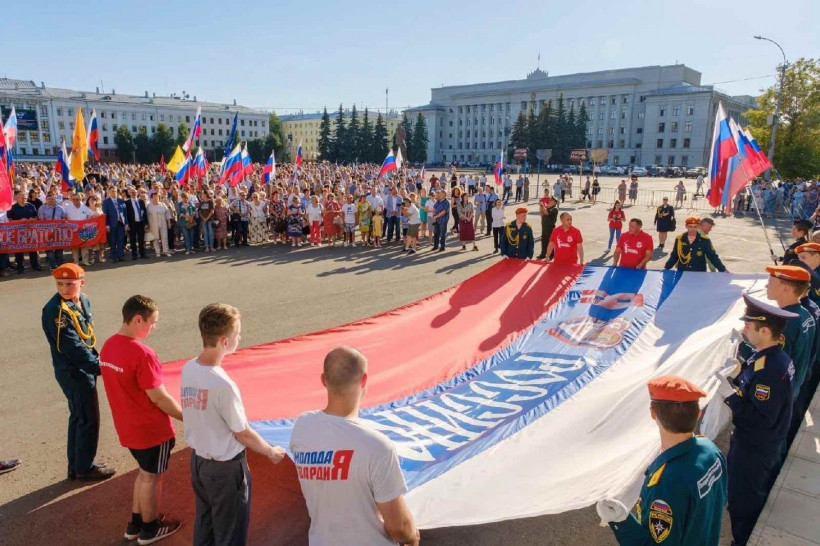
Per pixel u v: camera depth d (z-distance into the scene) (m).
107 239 15.20
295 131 176.88
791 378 3.73
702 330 6.01
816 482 4.41
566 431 4.26
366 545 2.38
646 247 8.91
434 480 3.62
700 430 4.50
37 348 8.23
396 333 6.95
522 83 130.00
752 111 34.34
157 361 3.87
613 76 118.88
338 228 18.25
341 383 2.43
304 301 11.06
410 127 113.19
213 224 16.66
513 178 64.56
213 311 3.29
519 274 8.70
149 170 37.94
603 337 6.43
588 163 92.12
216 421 3.26
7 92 110.50
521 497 3.44
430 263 15.03
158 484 4.05
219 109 142.00
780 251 16.73
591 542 4.11
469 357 6.18
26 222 13.09
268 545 3.95
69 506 4.51
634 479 3.58
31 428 5.84
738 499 3.92
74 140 17.98
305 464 2.44
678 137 108.44
